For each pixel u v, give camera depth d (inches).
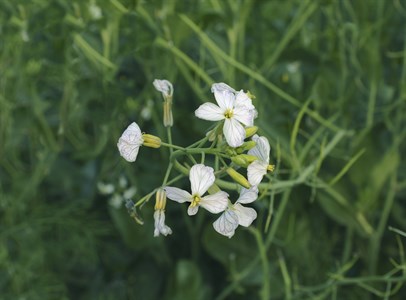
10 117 20.9
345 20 19.8
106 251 22.3
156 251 21.5
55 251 22.2
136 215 10.3
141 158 20.7
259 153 10.6
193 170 10.0
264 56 19.9
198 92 18.8
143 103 20.2
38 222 21.7
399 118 19.1
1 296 21.7
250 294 20.9
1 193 21.9
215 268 21.6
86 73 19.8
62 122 19.9
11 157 22.1
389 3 19.9
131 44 18.8
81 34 19.2
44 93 21.2
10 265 21.6
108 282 22.4
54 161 22.1
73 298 22.5
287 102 19.5
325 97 19.5
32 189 21.6
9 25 20.5
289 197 19.8
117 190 20.9
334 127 18.5
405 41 19.8
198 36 19.7
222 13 18.5
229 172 10.5
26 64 20.0
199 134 20.0
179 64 18.9
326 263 20.4
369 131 19.1
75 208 21.8
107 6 18.4
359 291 20.3
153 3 18.7
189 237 21.5
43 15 19.3
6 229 21.6
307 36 20.5
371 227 19.5
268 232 20.2
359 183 19.2
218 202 10.1
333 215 19.3
